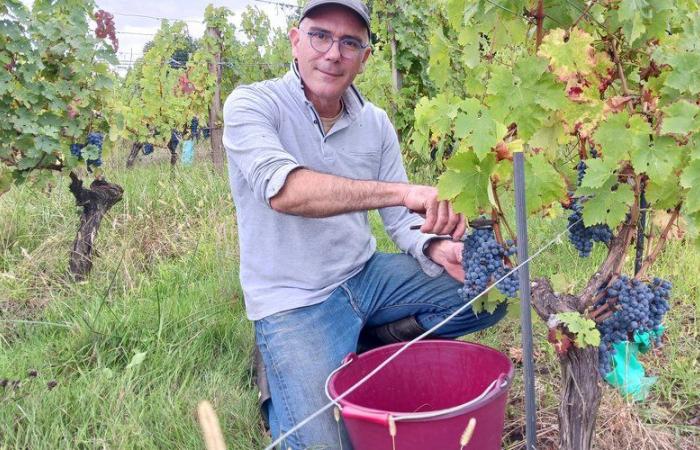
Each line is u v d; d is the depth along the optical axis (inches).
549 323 71.0
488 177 69.8
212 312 129.1
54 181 171.3
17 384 97.7
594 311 73.2
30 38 156.6
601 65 73.5
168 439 91.3
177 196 209.0
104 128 177.0
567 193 73.5
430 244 101.7
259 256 99.2
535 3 75.8
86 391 99.1
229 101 94.9
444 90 225.0
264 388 98.9
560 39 70.4
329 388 78.8
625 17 67.3
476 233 78.4
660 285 75.0
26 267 159.9
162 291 147.4
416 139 79.0
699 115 64.9
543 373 108.7
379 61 266.7
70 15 165.5
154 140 341.1
